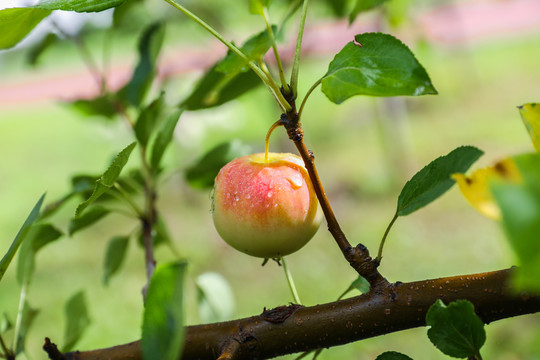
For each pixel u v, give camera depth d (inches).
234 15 88.8
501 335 63.9
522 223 21.5
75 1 27.4
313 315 27.8
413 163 142.9
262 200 29.0
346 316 27.6
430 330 26.5
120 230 138.5
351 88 27.3
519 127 153.3
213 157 36.4
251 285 106.8
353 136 181.3
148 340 24.7
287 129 27.7
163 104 34.3
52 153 208.2
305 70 211.9
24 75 355.3
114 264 36.2
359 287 29.9
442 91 200.4
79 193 33.7
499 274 27.0
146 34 38.4
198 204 147.6
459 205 125.4
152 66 38.5
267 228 29.0
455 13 221.9
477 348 26.3
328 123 193.3
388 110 142.1
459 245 108.7
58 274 119.3
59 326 96.5
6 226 148.6
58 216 147.1
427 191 27.4
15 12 28.4
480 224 115.1
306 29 95.2
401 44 27.1
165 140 33.1
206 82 33.4
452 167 27.3
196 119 86.5
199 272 114.3
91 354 28.9
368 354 78.4
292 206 29.0
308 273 106.9
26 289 31.4
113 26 40.3
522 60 220.2
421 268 103.0
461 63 212.7
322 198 27.9
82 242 135.3
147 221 34.8
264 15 27.7
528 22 289.1
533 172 22.3
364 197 138.8
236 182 29.4
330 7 46.6
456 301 26.3
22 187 177.8
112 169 27.8
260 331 28.0
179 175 145.2
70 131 233.3
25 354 30.6
